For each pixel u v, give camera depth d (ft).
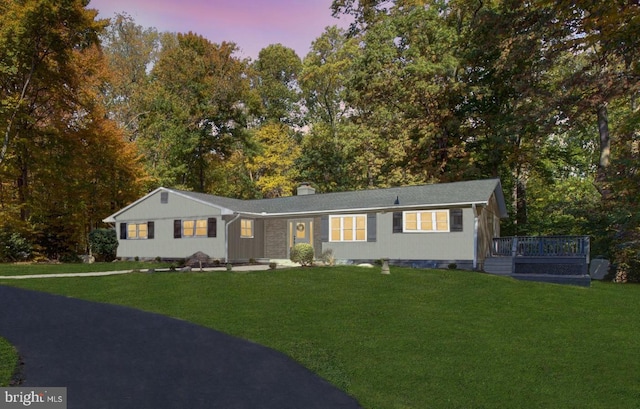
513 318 46.57
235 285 58.13
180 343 33.96
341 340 36.70
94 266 85.46
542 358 34.40
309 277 64.03
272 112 199.00
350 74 139.54
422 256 84.53
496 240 93.35
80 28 100.37
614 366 33.09
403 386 27.73
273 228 101.71
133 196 130.62
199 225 96.73
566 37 93.97
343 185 156.87
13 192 108.47
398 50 127.44
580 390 28.50
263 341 35.63
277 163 164.96
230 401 23.41
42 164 103.09
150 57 190.70
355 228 91.35
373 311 47.01
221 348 33.09
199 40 164.14
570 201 109.50
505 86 119.85
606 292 64.85
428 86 115.03
